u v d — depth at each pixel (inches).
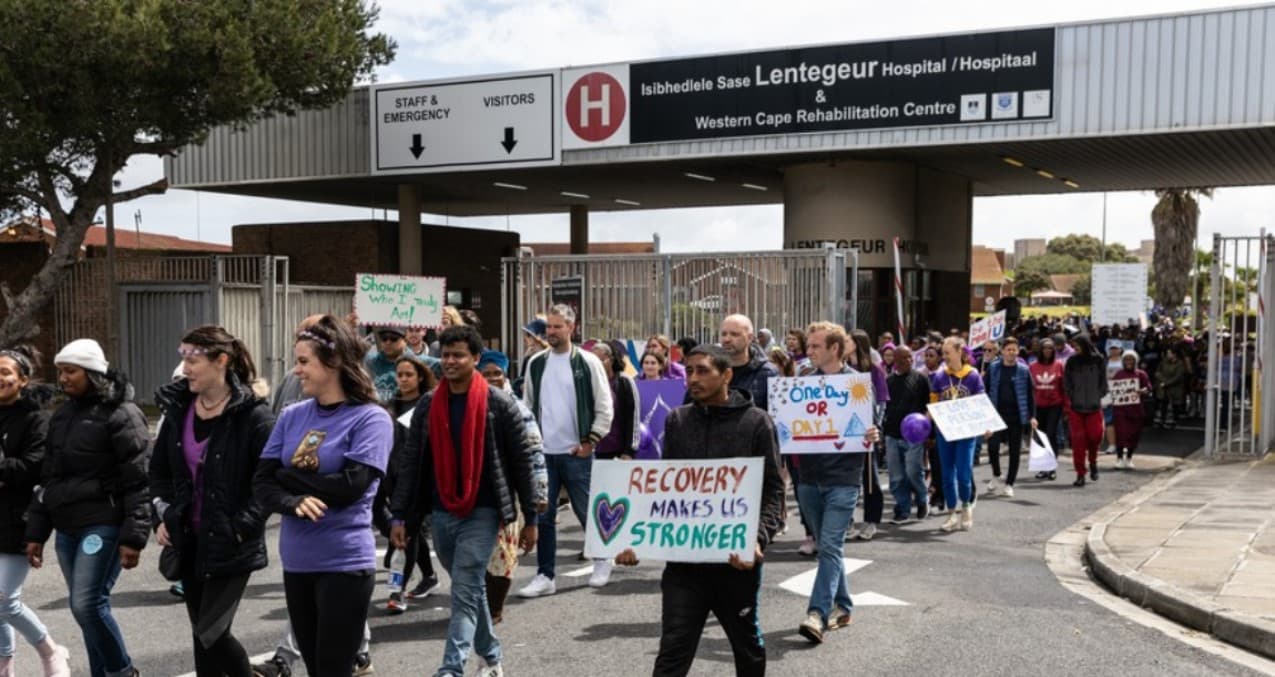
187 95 739.4
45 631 231.1
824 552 277.0
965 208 1105.4
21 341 764.0
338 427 188.5
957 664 255.6
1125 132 711.7
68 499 212.2
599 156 857.5
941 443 430.9
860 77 776.9
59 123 705.0
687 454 201.9
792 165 944.9
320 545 187.6
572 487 329.4
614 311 692.7
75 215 774.5
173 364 784.9
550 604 312.8
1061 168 998.4
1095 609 309.4
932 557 382.0
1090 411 556.7
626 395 346.0
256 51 750.5
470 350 225.5
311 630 193.0
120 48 663.8
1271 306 639.1
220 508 190.5
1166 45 699.4
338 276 1147.9
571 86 862.5
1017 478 582.6
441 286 462.9
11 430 224.2
